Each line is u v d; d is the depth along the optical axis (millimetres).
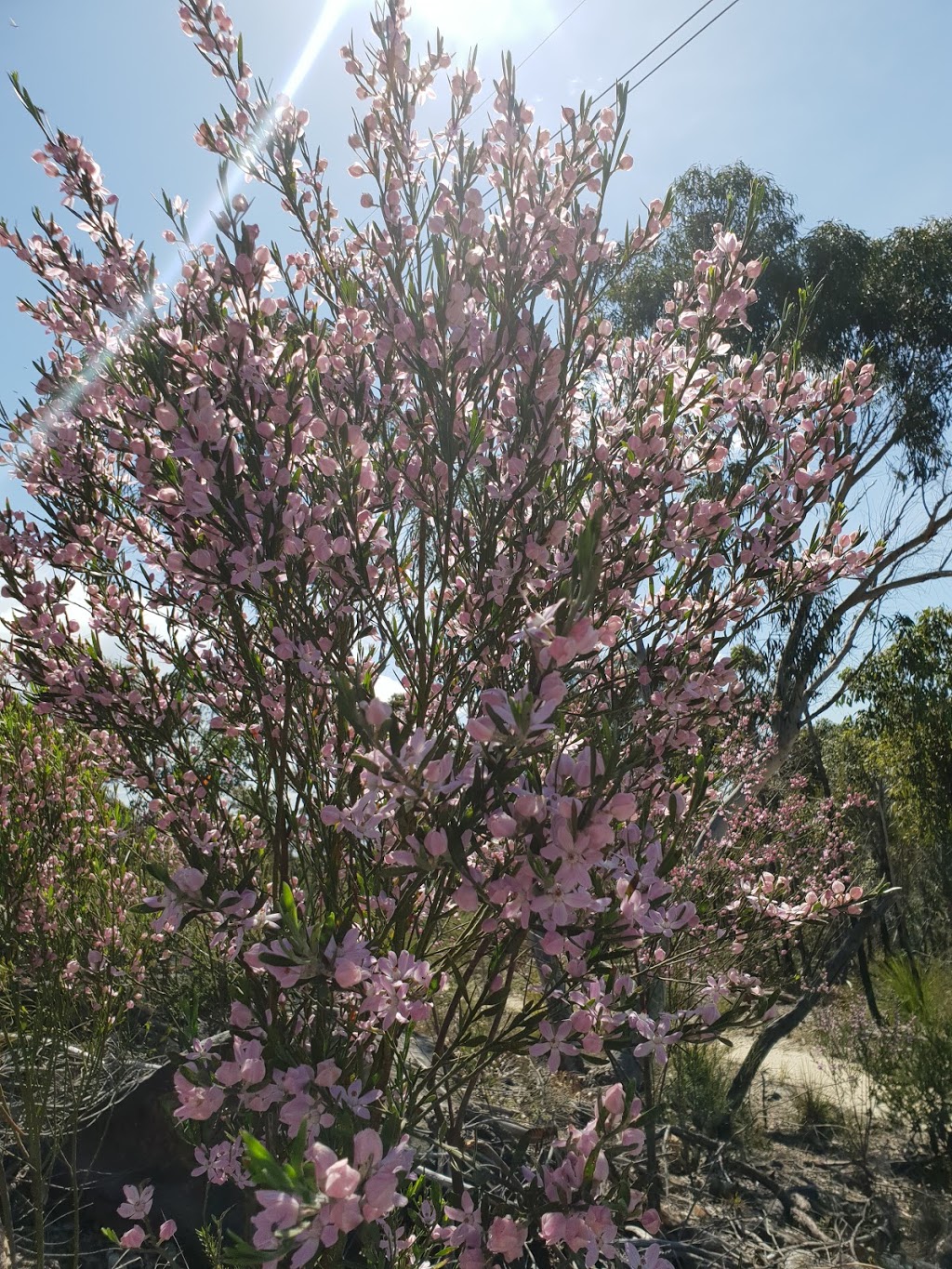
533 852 1234
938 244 12742
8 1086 3268
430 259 2014
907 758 14453
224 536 1771
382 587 2162
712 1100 5812
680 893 3969
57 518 2230
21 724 3457
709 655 2352
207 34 2053
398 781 1230
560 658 1163
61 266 2062
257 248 1904
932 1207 4770
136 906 1427
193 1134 1690
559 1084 4672
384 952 1591
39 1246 2590
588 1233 1338
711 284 2217
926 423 12805
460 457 2021
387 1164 1075
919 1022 6348
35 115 2018
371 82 2186
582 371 2133
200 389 1718
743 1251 4230
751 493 2447
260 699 2012
